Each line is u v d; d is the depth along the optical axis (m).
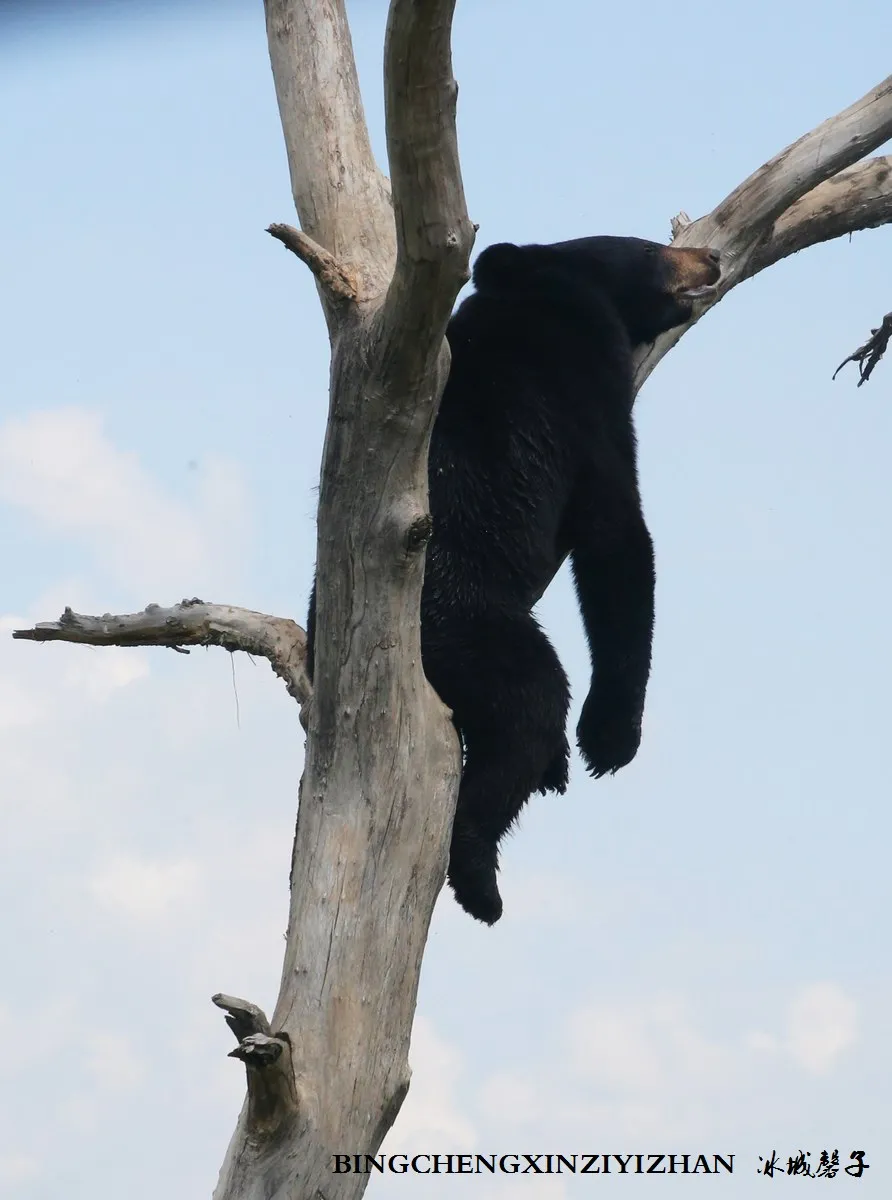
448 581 12.28
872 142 16.64
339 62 12.39
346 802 10.84
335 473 10.36
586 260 15.05
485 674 11.96
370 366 9.88
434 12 8.16
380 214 11.86
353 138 12.13
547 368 13.55
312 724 11.10
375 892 10.65
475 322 13.83
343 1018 10.27
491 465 12.77
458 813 11.80
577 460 13.52
